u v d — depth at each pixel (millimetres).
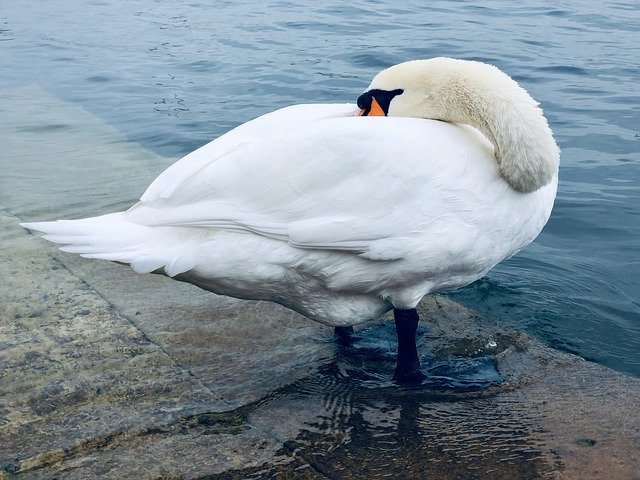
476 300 1534
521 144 1175
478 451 1090
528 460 1070
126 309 1428
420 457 1077
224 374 1258
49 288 1487
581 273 1654
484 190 1187
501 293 1561
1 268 1561
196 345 1330
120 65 3211
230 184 1150
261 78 2969
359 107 1327
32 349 1290
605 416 1164
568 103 2713
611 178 2135
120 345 1313
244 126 1243
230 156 1166
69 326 1362
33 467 1039
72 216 1841
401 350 1265
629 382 1255
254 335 1372
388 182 1148
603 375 1276
